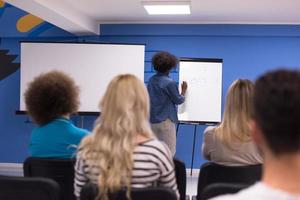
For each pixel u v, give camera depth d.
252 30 5.21
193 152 5.34
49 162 1.82
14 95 5.55
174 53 5.38
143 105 1.54
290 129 0.59
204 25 5.27
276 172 0.61
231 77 5.29
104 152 1.46
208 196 1.43
